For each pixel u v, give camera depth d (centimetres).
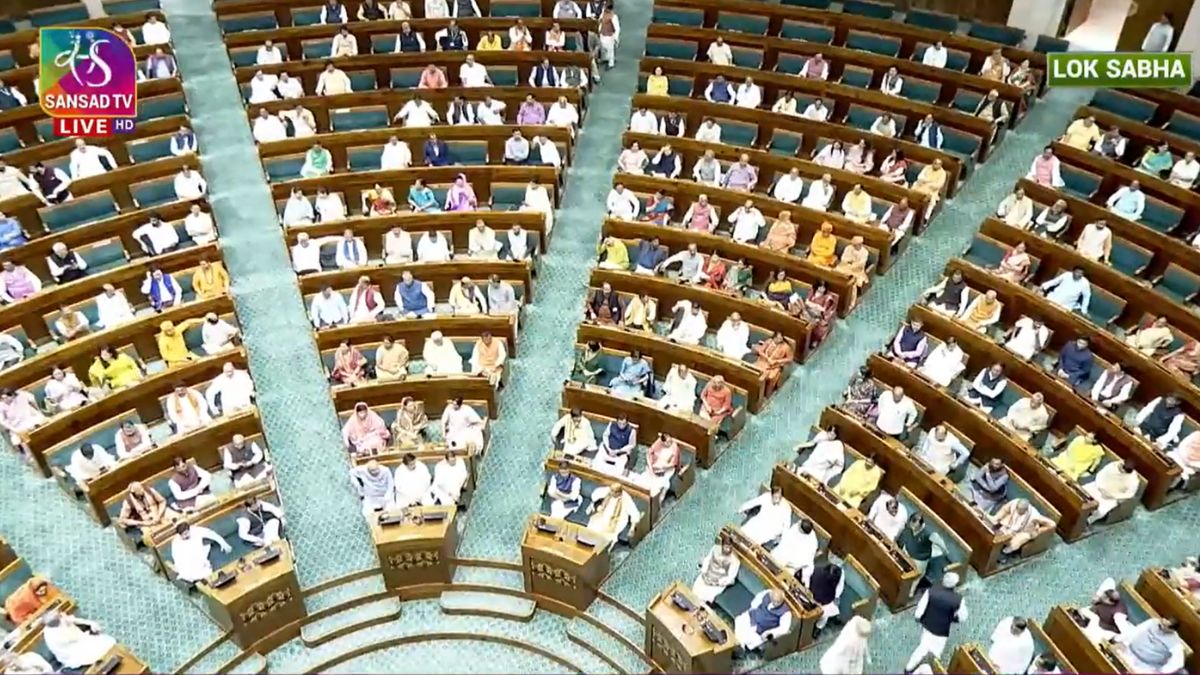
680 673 1007
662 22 2080
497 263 1452
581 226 1652
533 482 1238
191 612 1085
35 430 1189
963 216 1616
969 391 1299
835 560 1124
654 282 1427
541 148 1675
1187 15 1797
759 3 2030
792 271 1455
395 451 1179
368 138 1700
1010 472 1159
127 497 1129
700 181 1645
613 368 1342
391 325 1352
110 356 1291
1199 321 1299
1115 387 1255
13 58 1902
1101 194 1573
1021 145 1747
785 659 1047
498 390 1340
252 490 1138
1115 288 1374
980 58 1884
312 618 1087
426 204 1602
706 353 1309
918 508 1137
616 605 1101
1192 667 984
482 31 2009
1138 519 1181
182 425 1253
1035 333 1329
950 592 971
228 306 1388
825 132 1697
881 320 1452
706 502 1214
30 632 995
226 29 2033
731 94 1825
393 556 1071
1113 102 1741
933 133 1667
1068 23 1998
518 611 1105
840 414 1204
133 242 1538
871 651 1048
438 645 1101
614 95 1967
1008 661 962
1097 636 984
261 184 1711
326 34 1980
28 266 1461
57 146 1652
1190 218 1493
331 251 1513
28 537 1163
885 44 1941
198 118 1856
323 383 1366
